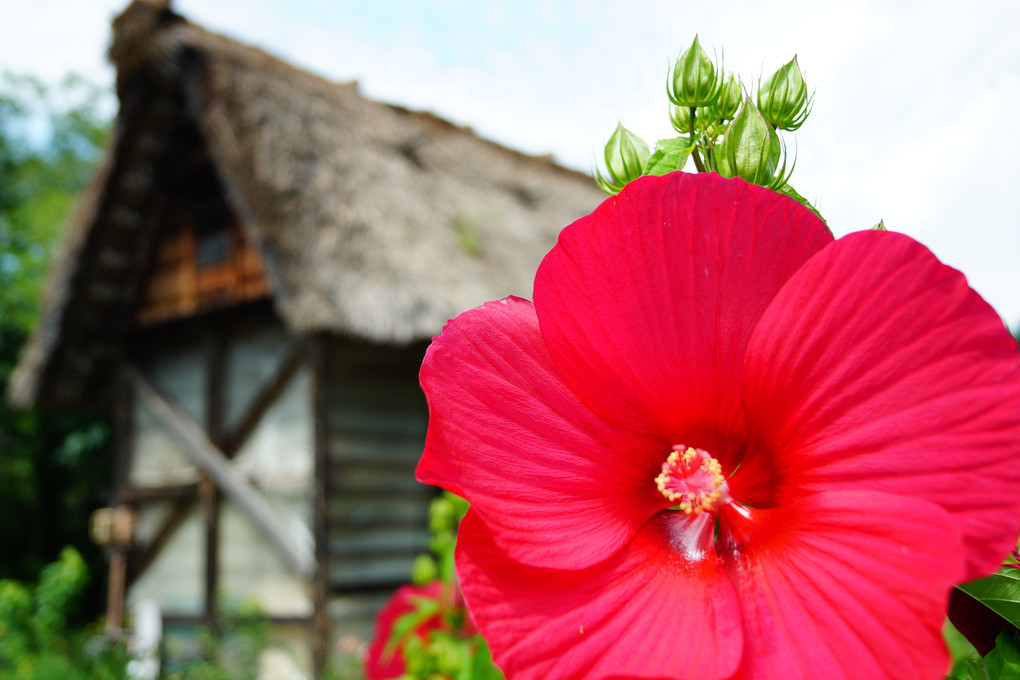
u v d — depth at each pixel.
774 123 0.42
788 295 0.32
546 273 0.35
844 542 0.29
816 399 0.31
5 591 4.19
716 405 0.35
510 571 0.33
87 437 7.34
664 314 0.34
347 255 3.05
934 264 0.30
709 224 0.34
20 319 7.51
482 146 5.43
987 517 0.28
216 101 3.34
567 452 0.35
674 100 0.41
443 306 3.15
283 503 3.45
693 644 0.32
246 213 3.07
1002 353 0.28
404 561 3.47
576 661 0.32
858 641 0.28
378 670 1.06
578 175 6.20
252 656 3.25
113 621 4.07
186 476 3.87
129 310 4.14
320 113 3.75
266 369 3.67
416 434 3.67
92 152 9.79
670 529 0.35
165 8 3.43
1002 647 0.33
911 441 0.29
